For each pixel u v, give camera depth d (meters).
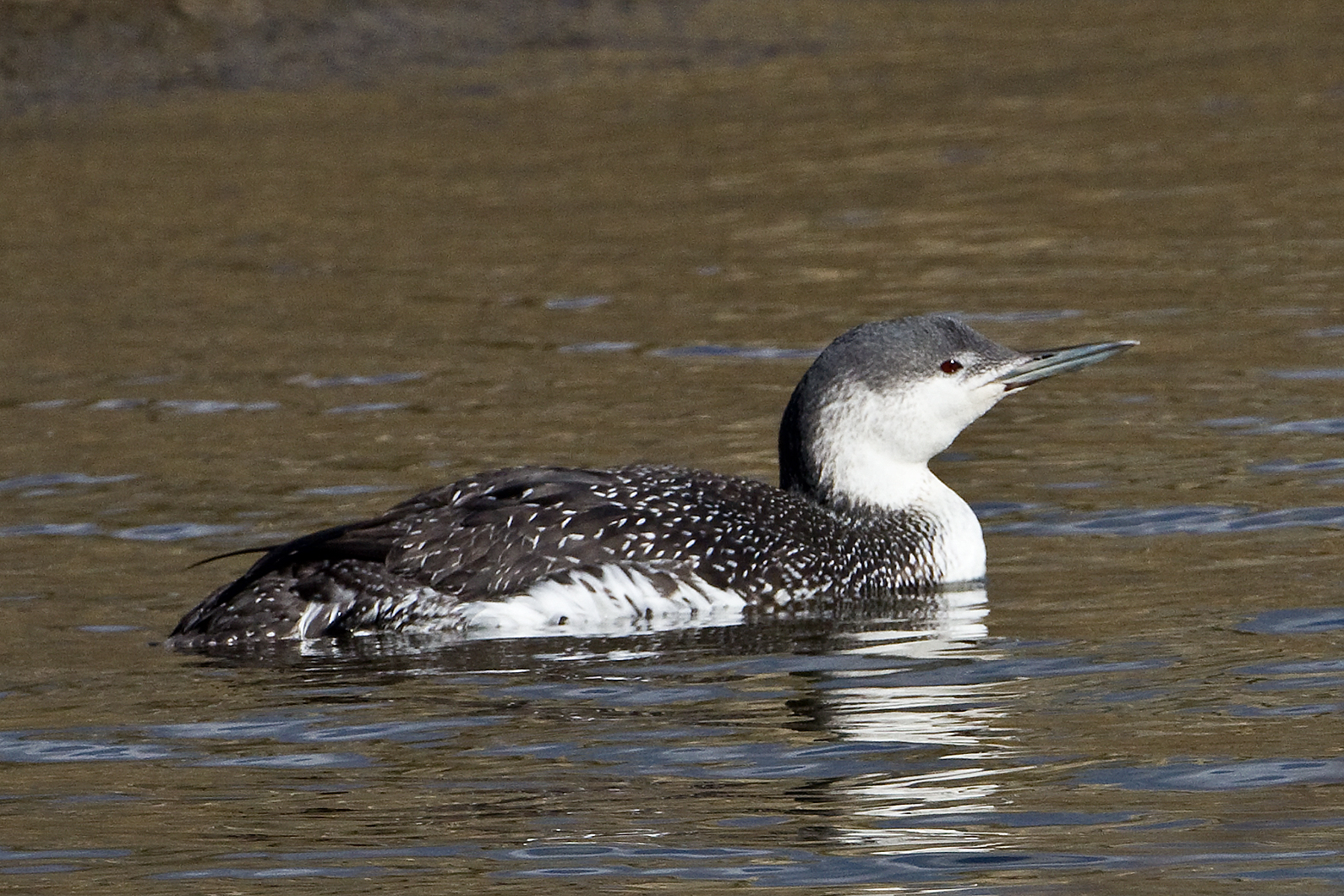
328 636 10.61
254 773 8.74
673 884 7.50
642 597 10.99
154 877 7.67
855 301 18.83
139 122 27.38
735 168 25.03
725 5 34.75
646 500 11.29
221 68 29.31
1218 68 29.89
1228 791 8.18
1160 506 12.80
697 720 9.31
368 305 19.39
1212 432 14.34
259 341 18.17
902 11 35.34
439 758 8.88
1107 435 14.46
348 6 31.59
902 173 24.42
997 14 35.12
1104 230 21.12
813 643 10.56
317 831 8.09
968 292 18.84
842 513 11.95
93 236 22.53
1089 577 11.52
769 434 14.81
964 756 8.72
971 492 13.36
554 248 21.53
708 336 17.80
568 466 14.05
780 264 20.45
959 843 7.78
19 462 14.59
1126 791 8.23
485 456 14.44
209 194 24.20
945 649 10.34
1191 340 16.83
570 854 7.79
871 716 9.27
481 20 32.22
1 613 11.26
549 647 10.55
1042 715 9.18
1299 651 9.92
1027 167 24.41
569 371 16.83
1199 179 23.19
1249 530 12.19
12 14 29.52
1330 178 22.84
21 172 25.42
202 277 20.67
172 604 11.41
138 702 9.69
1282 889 7.25
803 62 31.44
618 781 8.55
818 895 7.36
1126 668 9.81
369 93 28.88
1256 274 18.94
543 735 9.13
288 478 14.02
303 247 21.89
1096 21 34.31
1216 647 10.05
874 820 8.03
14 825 8.20
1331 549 11.69
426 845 7.92
